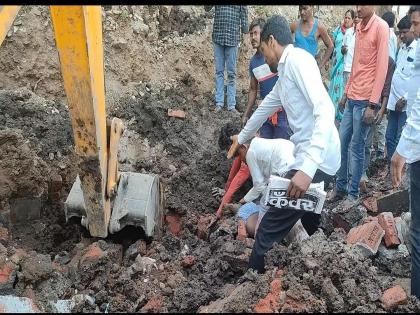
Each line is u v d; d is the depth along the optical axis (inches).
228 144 265.7
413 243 130.3
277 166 149.0
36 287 145.5
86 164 148.5
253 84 244.7
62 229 193.3
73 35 124.7
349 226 193.3
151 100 272.7
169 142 260.8
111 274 156.9
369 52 198.4
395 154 127.9
